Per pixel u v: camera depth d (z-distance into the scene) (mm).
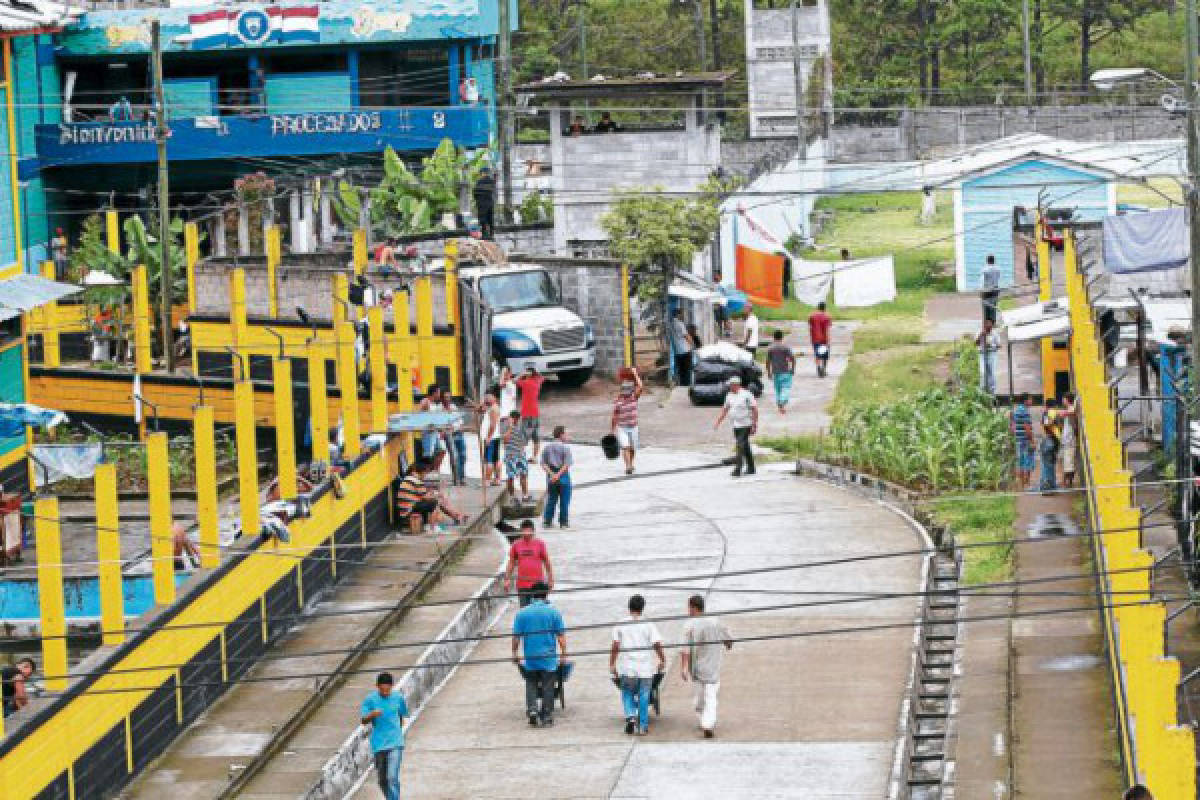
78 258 75125
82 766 32812
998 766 34125
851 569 46219
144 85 101625
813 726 36594
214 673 38531
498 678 40719
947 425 54656
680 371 68562
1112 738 34750
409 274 65188
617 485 56031
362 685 39750
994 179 86312
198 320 68125
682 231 70375
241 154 97125
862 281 78188
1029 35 138625
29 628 42062
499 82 114125
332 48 101438
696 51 145500
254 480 42062
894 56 139875
